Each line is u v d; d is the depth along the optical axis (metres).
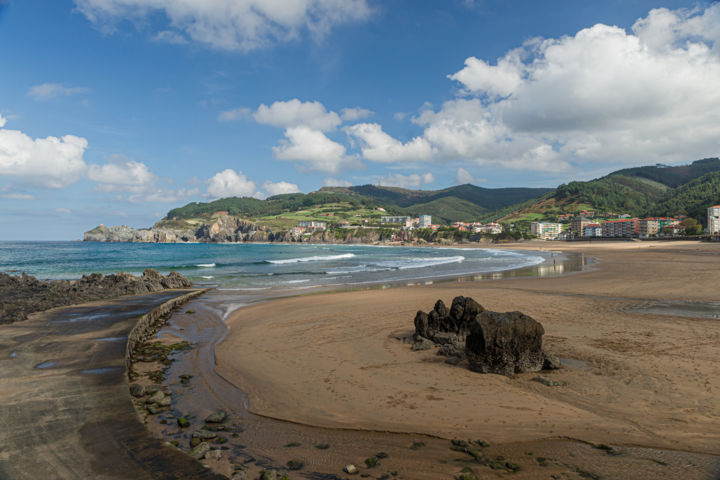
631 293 18.94
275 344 11.12
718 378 7.43
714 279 23.06
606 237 167.00
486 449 5.08
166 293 20.86
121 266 49.41
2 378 6.89
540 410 6.30
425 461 4.78
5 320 11.98
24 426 4.97
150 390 7.34
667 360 8.59
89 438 4.68
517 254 81.25
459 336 10.72
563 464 4.65
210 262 58.31
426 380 7.88
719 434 5.34
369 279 30.58
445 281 27.83
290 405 6.77
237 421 6.12
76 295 18.27
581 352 9.40
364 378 8.09
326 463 4.75
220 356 9.99
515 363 8.20
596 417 6.00
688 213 183.50
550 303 16.44
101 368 7.54
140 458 4.22
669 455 4.83
